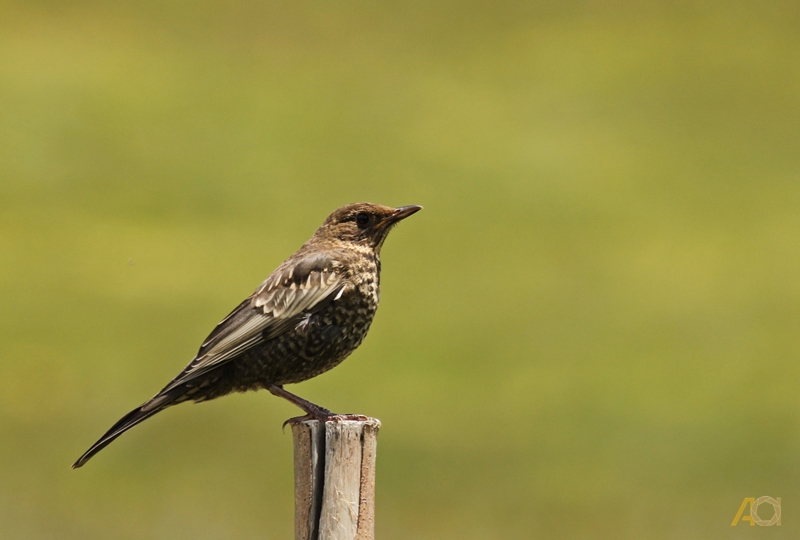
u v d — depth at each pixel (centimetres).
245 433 1872
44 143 3594
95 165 3525
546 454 1880
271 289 845
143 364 2217
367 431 671
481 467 1819
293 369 849
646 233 3142
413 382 2167
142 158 3606
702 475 1825
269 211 3291
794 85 4388
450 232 3138
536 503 1717
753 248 3028
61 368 2167
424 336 2394
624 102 4278
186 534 1579
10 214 3089
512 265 2906
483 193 3472
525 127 4041
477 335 2412
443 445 1900
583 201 3419
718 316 2555
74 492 1653
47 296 2566
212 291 2644
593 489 1773
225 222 3172
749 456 1892
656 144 3891
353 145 3881
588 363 2288
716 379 2236
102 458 1769
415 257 2933
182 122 3903
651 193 3456
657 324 2523
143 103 4034
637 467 1848
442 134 4003
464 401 2088
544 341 2428
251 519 1597
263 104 4156
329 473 665
